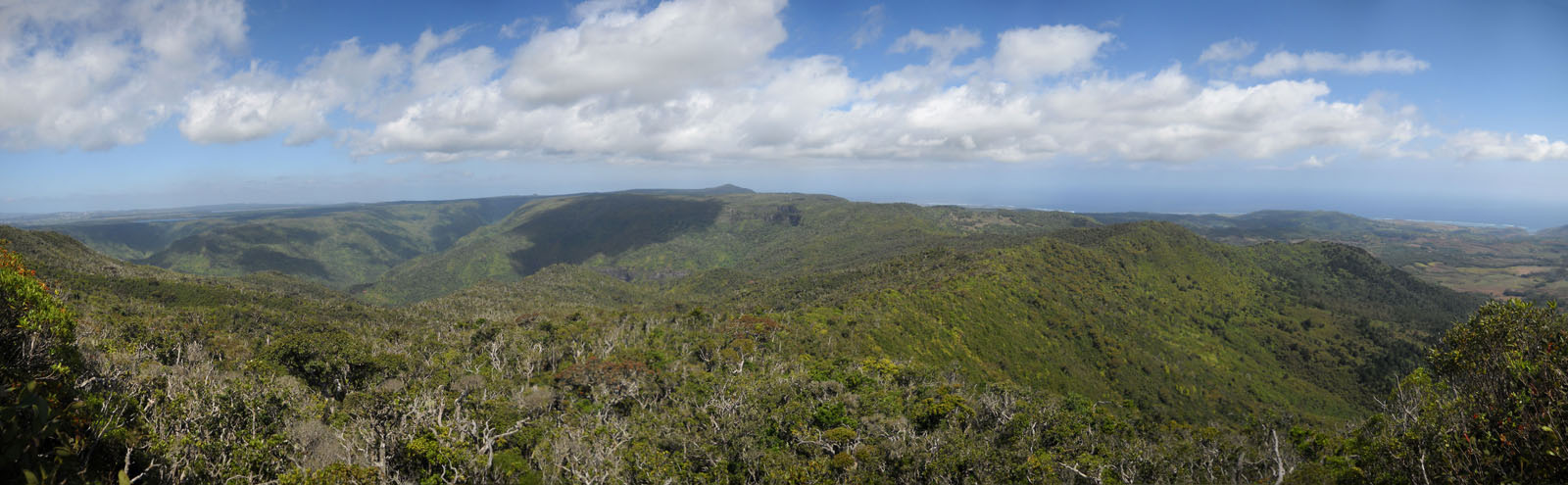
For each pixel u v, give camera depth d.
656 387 57.12
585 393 55.28
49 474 10.00
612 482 32.66
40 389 14.20
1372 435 31.95
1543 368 11.77
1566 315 14.52
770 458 38.94
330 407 36.62
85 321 53.66
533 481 29.95
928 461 38.28
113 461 17.55
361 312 125.56
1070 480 38.62
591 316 101.44
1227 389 107.94
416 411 32.12
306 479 21.55
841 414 48.59
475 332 79.69
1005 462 38.56
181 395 26.53
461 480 26.78
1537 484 10.82
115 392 23.64
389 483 24.84
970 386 68.25
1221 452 44.78
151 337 55.88
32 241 134.88
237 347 66.44
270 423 28.58
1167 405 95.75
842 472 39.03
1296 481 30.23
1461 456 13.06
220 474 21.58
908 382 64.19
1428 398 20.98
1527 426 11.24
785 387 54.88
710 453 40.50
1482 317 17.03
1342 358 124.69
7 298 17.97
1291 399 109.56
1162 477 39.62
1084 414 53.38
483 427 34.41
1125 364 106.19
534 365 65.81
